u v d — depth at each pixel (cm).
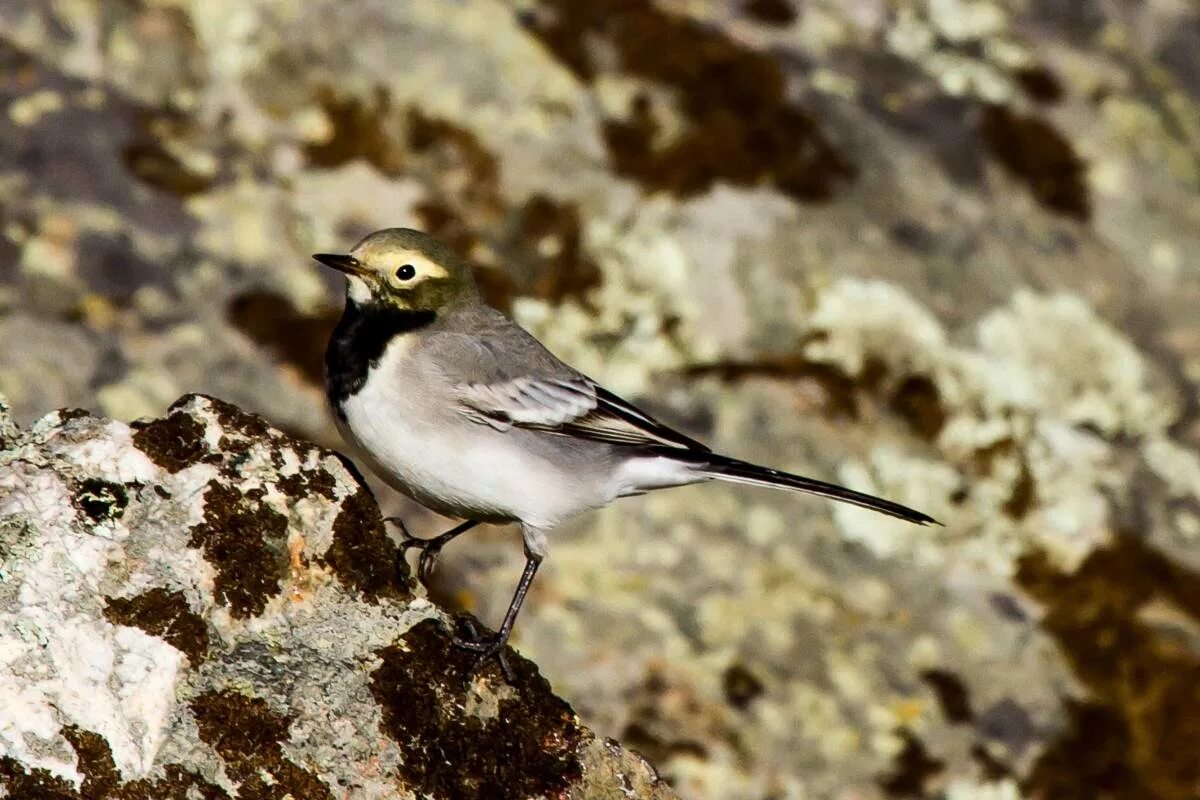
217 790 736
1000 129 1734
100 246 1466
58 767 716
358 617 809
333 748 766
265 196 1538
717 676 1306
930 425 1527
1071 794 1301
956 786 1283
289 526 810
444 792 783
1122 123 1792
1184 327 1656
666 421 1464
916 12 1828
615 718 1251
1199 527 1509
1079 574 1450
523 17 1683
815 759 1270
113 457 796
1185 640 1416
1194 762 1338
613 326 1521
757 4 1769
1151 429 1576
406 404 959
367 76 1617
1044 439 1534
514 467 966
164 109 1580
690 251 1564
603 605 1335
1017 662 1377
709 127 1642
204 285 1471
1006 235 1658
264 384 1416
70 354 1380
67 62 1579
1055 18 1889
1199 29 1933
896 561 1433
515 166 1584
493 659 823
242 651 777
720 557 1400
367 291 991
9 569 755
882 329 1555
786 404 1502
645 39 1689
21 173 1495
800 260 1579
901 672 1346
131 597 766
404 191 1559
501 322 1015
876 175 1659
